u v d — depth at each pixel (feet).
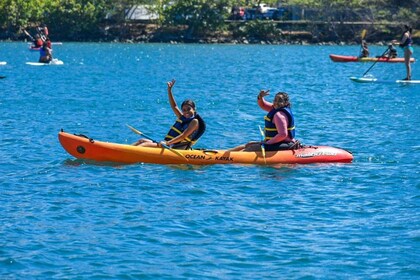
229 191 112.78
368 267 82.79
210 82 315.78
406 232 94.43
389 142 158.40
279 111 130.72
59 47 638.94
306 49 644.69
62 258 84.17
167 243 89.45
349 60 445.78
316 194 111.96
